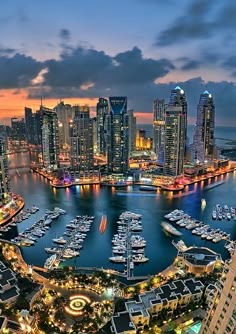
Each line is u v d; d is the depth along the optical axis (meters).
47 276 188.25
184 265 196.88
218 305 86.25
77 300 160.25
